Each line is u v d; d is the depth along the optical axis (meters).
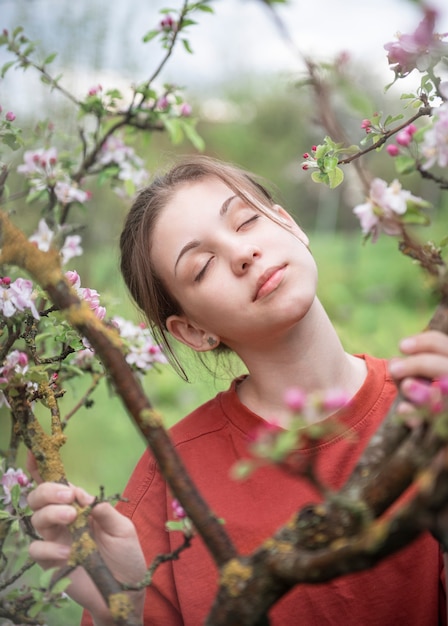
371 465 0.85
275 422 1.36
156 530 1.55
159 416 0.94
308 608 1.36
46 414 3.35
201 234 1.50
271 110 10.12
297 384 1.51
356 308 6.26
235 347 1.57
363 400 1.46
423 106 1.27
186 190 1.60
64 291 1.00
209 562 1.47
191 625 1.45
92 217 3.71
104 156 2.13
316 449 1.41
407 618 1.36
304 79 1.07
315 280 1.48
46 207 2.02
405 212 0.93
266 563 0.83
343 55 1.03
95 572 1.02
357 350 4.88
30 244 1.03
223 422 1.55
